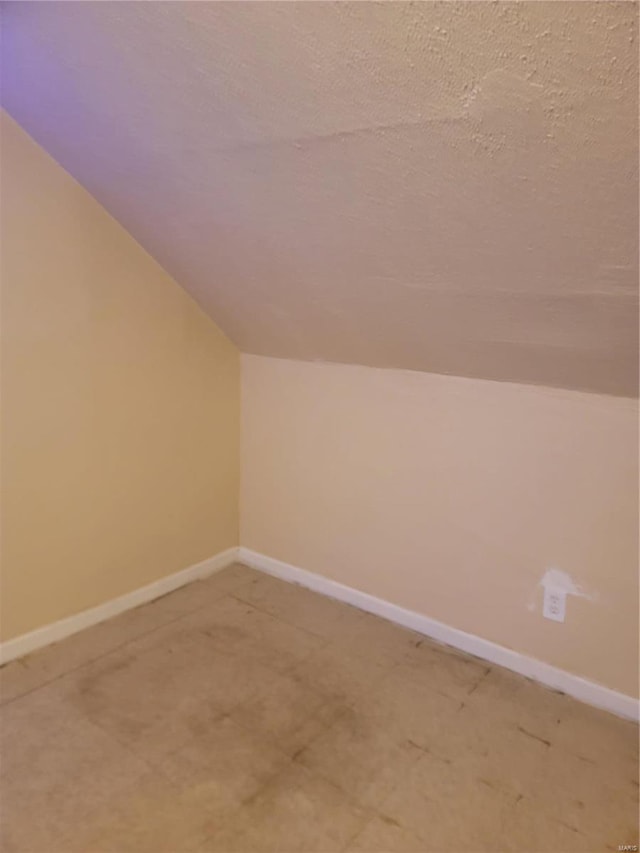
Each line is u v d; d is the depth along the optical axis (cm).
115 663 222
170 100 154
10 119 196
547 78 109
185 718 195
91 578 244
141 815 160
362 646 235
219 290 239
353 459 253
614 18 96
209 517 286
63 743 183
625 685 199
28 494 220
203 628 246
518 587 217
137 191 201
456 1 103
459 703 204
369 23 114
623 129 112
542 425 203
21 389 213
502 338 187
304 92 134
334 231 173
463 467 223
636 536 191
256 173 165
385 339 217
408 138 133
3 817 158
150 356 249
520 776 174
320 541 271
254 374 280
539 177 129
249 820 159
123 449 246
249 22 124
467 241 155
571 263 148
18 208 202
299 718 196
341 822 159
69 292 220
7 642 221
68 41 152
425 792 168
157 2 130
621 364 175
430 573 239
